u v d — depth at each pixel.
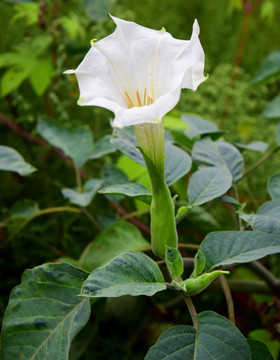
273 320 0.50
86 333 0.44
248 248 0.37
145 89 0.36
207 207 0.62
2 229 0.57
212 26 1.13
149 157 0.35
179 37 1.10
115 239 0.49
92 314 0.44
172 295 0.66
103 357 0.59
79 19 0.77
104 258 0.48
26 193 0.79
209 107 0.81
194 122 0.58
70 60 0.79
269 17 0.94
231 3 0.93
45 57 0.77
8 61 0.75
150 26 1.10
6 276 0.68
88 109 0.85
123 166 0.61
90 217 0.56
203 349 0.32
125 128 0.45
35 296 0.38
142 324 0.61
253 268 0.49
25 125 0.84
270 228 0.39
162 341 0.32
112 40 0.35
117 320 0.58
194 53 0.32
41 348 0.36
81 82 0.32
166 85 0.35
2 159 0.50
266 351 0.36
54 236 0.72
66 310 0.38
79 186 0.55
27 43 0.80
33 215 0.56
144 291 0.32
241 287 0.55
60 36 0.79
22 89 0.88
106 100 0.30
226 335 0.33
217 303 0.65
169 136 0.52
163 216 0.37
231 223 0.73
